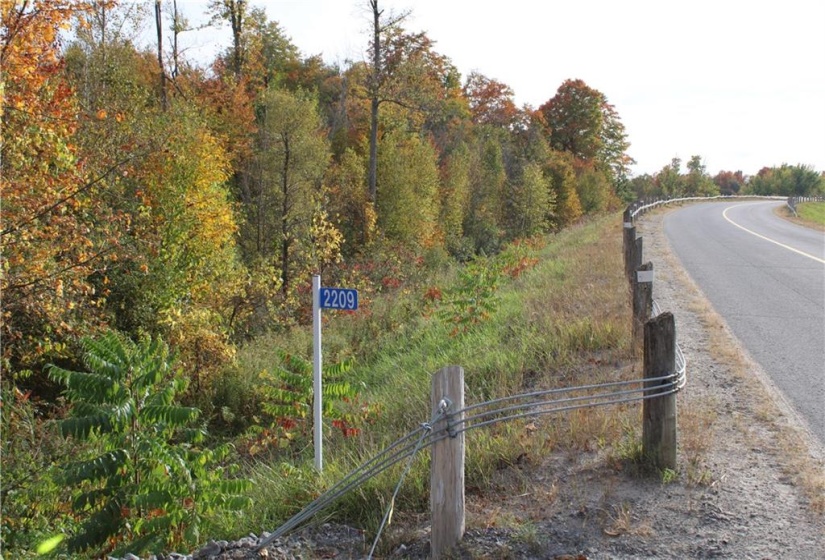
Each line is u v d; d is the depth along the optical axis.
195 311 17.23
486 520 4.75
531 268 17.12
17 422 8.52
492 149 54.16
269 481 6.25
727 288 14.25
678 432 6.02
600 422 6.09
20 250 11.18
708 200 73.12
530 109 74.50
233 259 22.44
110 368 6.06
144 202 17.75
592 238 24.27
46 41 11.23
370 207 34.72
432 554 4.45
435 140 53.22
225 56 38.25
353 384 9.76
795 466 5.36
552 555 4.33
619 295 11.30
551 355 8.85
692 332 9.97
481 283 12.17
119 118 14.15
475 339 10.64
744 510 4.75
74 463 5.84
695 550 4.31
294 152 32.59
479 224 47.88
